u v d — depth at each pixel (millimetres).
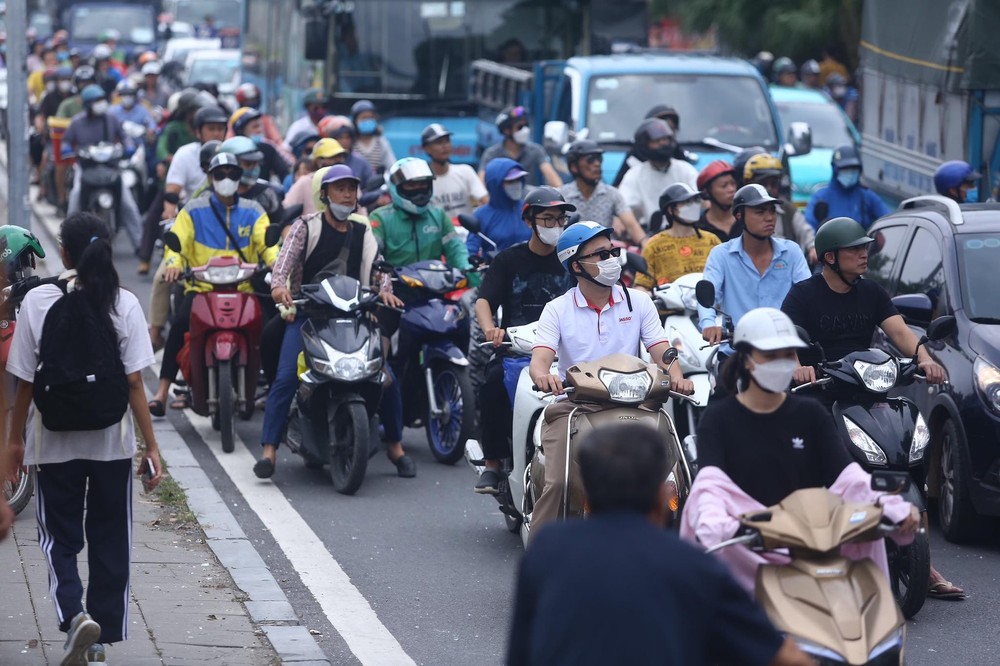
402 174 30531
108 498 17562
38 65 99750
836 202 37719
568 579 9922
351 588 21938
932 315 26359
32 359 17156
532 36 58625
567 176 45812
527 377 22906
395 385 29547
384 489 28453
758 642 10102
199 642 18844
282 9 74250
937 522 27047
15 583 20750
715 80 49625
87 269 17203
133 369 17531
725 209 29500
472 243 32344
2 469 16594
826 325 21953
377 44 58125
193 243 31359
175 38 134250
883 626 13305
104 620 17531
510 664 10289
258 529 25094
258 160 34000
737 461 15648
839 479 15430
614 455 10461
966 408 24750
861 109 49969
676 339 26984
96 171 55719
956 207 28047
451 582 22438
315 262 28703
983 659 19234
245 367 30953
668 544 10109
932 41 42844
